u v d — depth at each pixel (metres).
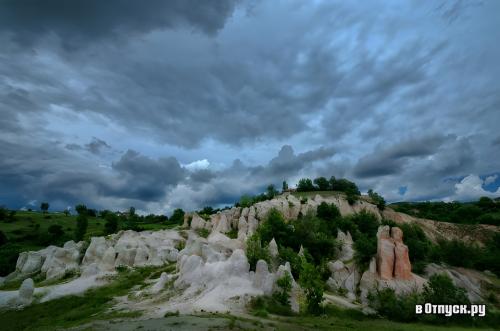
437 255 87.12
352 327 41.44
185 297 50.25
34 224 153.38
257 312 43.59
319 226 95.31
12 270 89.44
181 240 99.69
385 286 63.25
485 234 124.00
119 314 42.12
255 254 63.03
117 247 80.44
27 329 39.50
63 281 66.69
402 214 141.62
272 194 157.00
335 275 70.69
